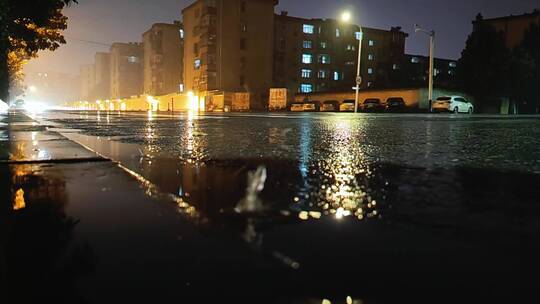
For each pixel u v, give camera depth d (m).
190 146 6.16
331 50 81.31
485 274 1.34
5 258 1.41
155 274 1.27
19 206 2.12
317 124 14.22
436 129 11.29
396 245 1.60
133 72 120.44
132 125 13.40
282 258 1.42
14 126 10.97
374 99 44.16
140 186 2.70
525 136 8.64
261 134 9.03
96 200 2.25
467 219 2.01
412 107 43.59
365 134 9.15
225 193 2.55
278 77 77.56
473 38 46.44
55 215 1.92
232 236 1.65
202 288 1.18
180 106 74.88
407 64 86.38
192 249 1.48
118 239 1.59
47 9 9.70
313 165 4.13
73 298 1.14
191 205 2.18
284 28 78.00
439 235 1.74
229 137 8.09
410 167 4.04
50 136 7.28
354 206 2.29
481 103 47.28
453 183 3.12
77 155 4.33
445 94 44.97
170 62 92.62
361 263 1.40
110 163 3.88
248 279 1.25
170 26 92.06
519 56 46.28
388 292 1.19
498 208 2.27
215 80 69.94
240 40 70.50
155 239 1.59
